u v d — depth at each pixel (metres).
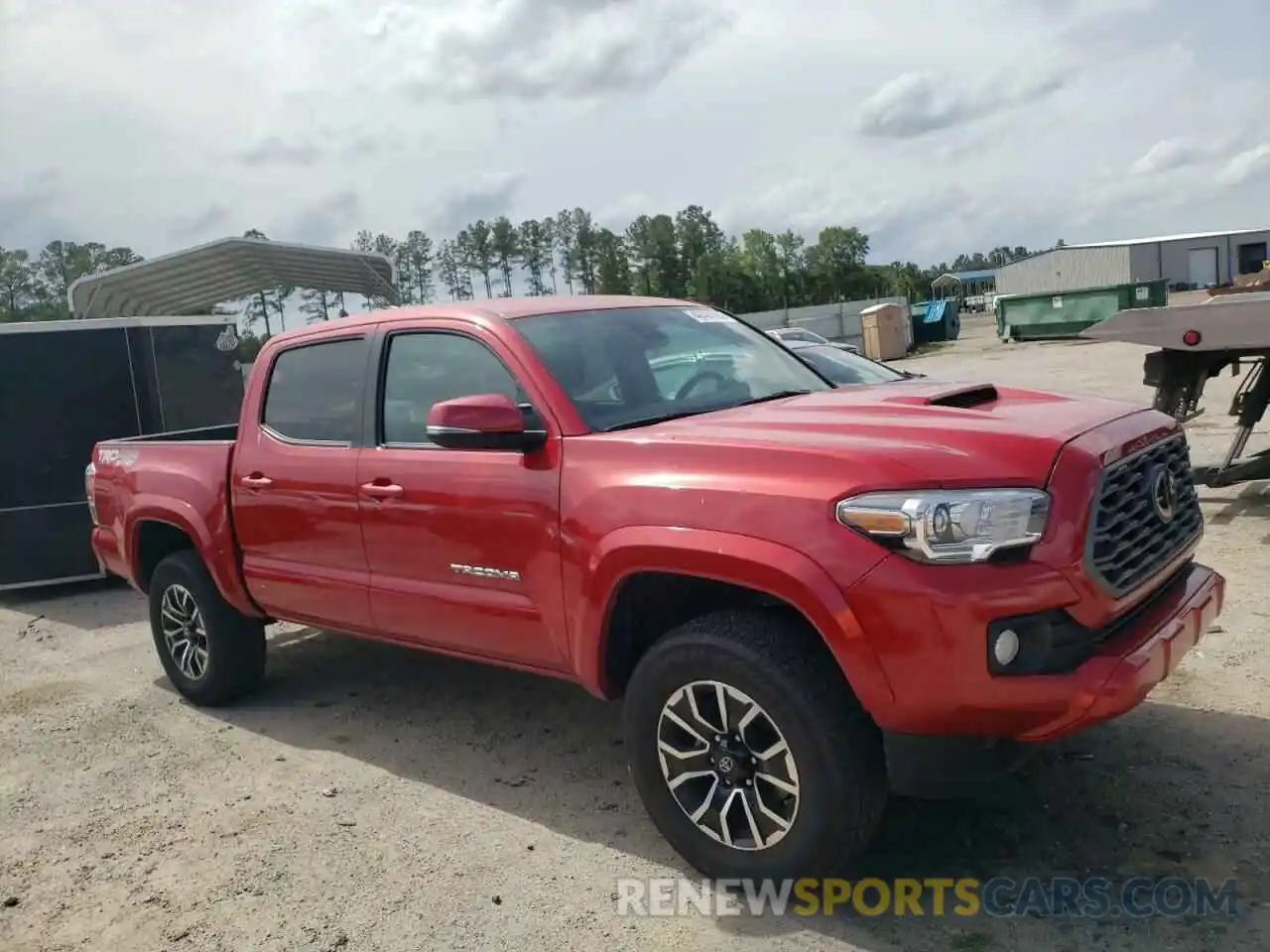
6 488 8.90
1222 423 11.65
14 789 4.88
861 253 96.38
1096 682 2.91
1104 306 30.98
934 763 3.04
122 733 5.50
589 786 4.40
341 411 4.76
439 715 5.38
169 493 5.57
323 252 13.76
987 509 2.94
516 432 3.80
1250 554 6.78
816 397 4.10
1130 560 3.22
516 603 3.99
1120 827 3.64
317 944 3.40
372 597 4.58
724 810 3.38
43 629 8.05
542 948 3.27
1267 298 7.30
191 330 9.61
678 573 3.37
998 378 20.17
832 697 3.14
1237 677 4.81
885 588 2.96
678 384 4.30
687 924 3.33
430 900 3.60
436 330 4.44
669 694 3.45
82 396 9.03
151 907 3.72
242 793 4.61
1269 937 3.00
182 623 5.79
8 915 3.77
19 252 53.66
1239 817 3.63
